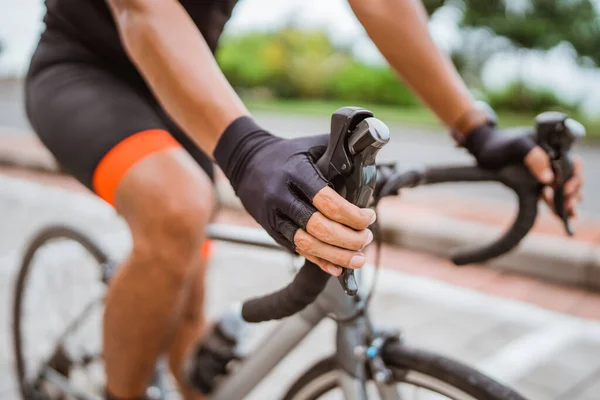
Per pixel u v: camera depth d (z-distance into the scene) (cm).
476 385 107
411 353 116
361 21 131
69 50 151
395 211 445
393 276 361
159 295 131
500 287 347
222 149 100
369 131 80
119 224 463
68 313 246
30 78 158
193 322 176
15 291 225
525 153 119
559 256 349
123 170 131
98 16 147
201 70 104
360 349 117
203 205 130
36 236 217
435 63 130
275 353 134
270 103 1791
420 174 120
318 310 124
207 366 146
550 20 1766
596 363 266
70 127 139
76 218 479
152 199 127
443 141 1017
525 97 1647
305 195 86
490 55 1814
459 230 390
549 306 323
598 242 369
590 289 341
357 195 85
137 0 109
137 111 138
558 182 120
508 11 1770
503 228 400
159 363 167
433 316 311
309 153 91
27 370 222
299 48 1892
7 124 1073
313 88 1831
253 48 1902
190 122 104
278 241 92
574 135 117
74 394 188
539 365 264
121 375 142
